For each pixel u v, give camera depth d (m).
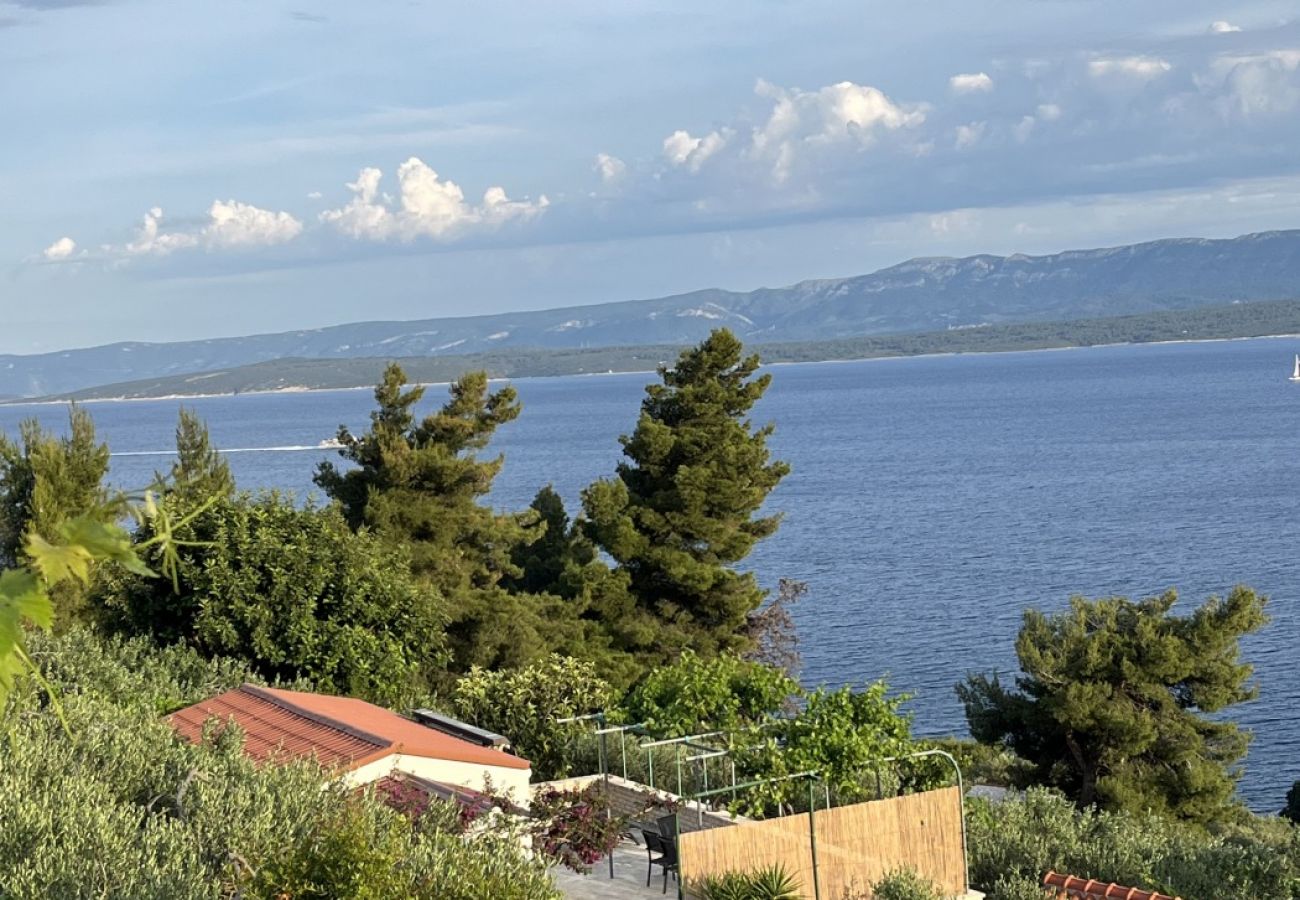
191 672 27.86
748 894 17.42
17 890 11.24
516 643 36.94
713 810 21.80
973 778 37.47
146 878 11.97
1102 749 31.86
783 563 95.38
